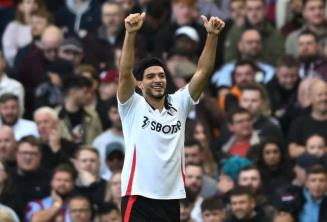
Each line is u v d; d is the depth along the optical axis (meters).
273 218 42.00
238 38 51.38
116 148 45.41
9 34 52.91
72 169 43.50
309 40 49.69
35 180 44.22
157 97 33.47
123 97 33.47
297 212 42.47
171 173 33.38
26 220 43.69
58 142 45.78
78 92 47.28
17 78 50.91
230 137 46.09
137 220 33.31
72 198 42.25
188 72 48.00
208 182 43.72
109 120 47.34
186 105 33.78
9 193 43.56
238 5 51.81
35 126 47.06
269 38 51.19
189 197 42.50
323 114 46.38
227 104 47.78
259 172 43.84
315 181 42.25
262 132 46.12
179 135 33.59
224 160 44.78
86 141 47.06
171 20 52.94
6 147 44.97
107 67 50.78
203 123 46.62
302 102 47.66
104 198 43.41
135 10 52.69
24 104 50.19
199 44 51.47
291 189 42.66
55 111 47.38
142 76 33.53
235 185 43.00
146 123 33.44
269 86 48.69
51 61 50.88
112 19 51.88
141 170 33.34
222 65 51.59
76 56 50.88
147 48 51.53
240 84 48.69
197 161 44.38
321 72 49.44
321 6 51.22
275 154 44.25
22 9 53.19
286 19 53.22
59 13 54.31
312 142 44.47
